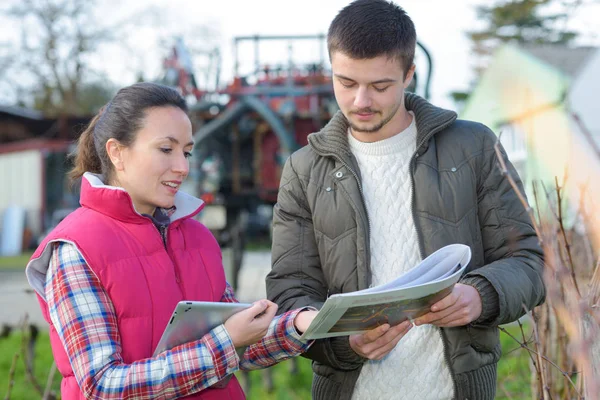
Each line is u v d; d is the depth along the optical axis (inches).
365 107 77.0
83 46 1014.4
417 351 81.4
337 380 83.4
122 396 61.9
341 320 66.9
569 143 92.9
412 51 78.7
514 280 76.6
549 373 83.9
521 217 82.4
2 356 227.9
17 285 421.4
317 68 527.2
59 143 778.8
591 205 80.4
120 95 72.3
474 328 80.4
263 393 187.8
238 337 66.0
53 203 790.5
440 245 80.6
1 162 762.2
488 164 83.4
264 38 519.2
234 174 565.3
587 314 59.6
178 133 70.8
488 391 83.4
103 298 65.6
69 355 63.8
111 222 68.9
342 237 82.5
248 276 416.5
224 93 514.3
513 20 884.6
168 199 71.5
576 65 488.4
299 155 88.2
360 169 84.7
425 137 82.5
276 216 89.0
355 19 76.5
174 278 70.4
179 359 64.4
